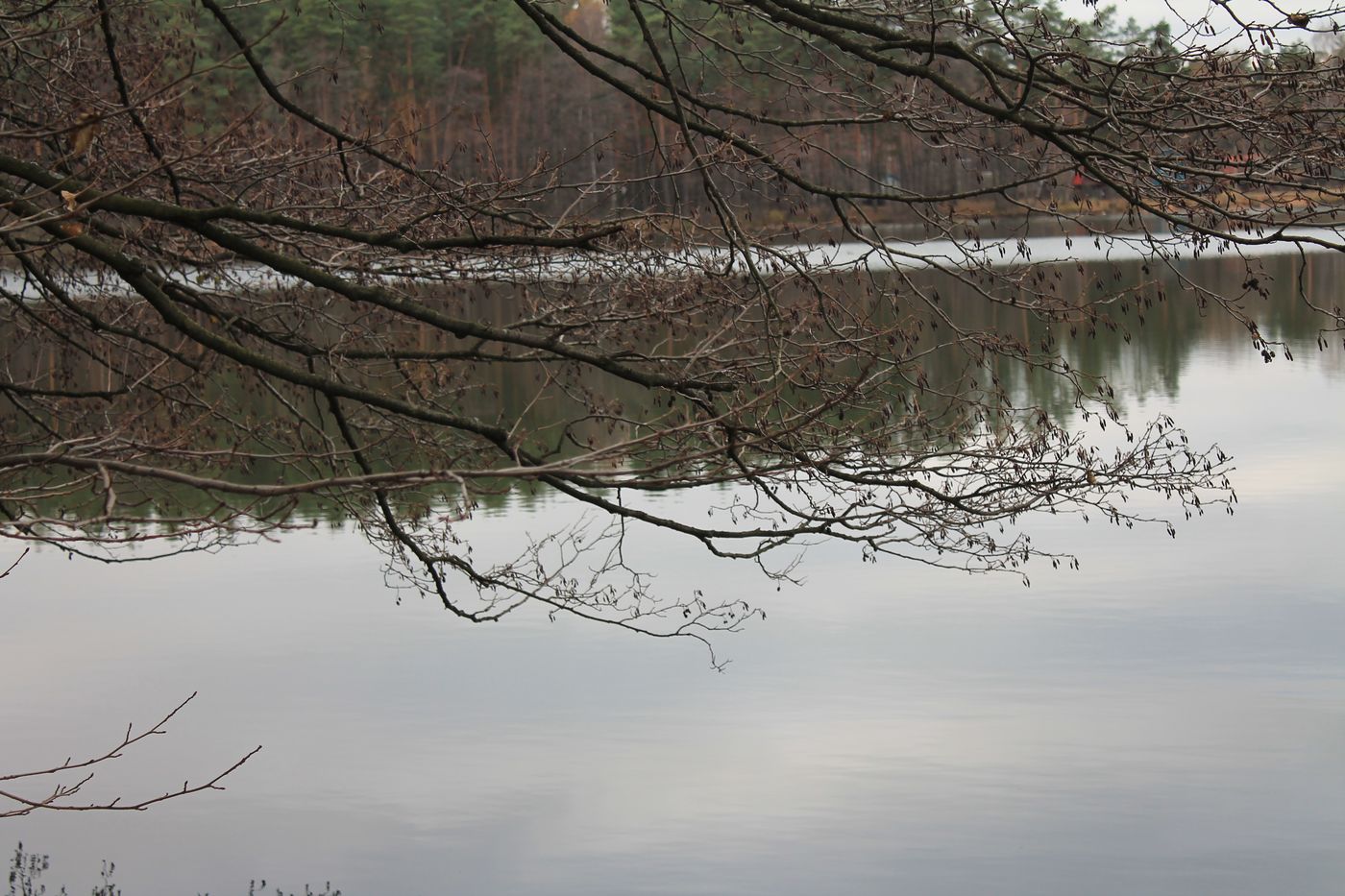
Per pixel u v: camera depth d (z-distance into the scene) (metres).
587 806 10.02
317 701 11.79
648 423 7.52
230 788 10.27
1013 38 6.98
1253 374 29.17
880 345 7.37
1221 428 22.98
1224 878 8.86
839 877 8.99
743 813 9.89
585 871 9.05
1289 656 12.63
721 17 7.96
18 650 13.09
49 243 6.78
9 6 8.06
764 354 7.75
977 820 9.67
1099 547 16.72
